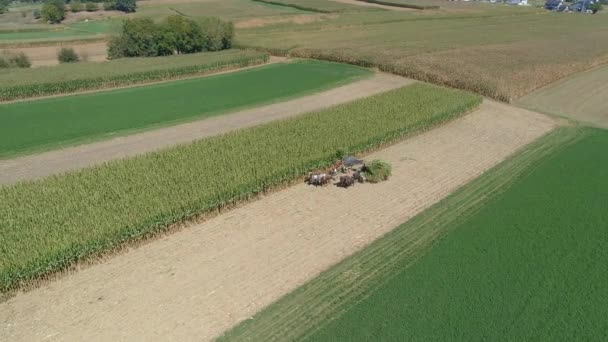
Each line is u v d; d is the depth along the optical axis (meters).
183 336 16.44
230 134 32.44
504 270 19.95
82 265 20.03
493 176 29.34
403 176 29.38
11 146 33.41
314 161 28.22
